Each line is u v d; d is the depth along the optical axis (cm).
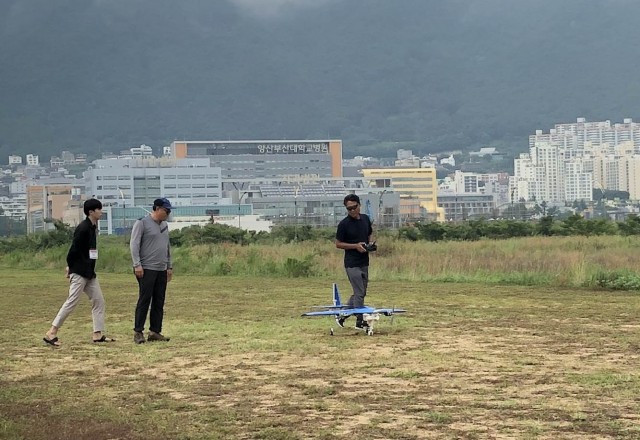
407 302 2164
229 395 1066
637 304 2078
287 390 1084
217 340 1530
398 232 6831
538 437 841
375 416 939
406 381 1125
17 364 1330
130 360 1348
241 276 3419
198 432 889
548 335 1534
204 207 16675
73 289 1526
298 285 2862
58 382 1184
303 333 1598
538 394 1030
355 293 1655
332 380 1140
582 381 1100
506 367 1211
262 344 1464
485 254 3766
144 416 965
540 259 3281
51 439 880
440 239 6438
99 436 888
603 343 1429
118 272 3862
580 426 879
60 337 1627
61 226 6334
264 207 18962
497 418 918
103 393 1098
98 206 1529
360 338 1520
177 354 1389
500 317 1819
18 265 4581
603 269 2836
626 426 876
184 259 3784
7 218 18800
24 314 2056
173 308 2114
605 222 6806
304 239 7044
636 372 1160
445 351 1359
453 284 2798
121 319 1922
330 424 909
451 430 874
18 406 1030
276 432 880
